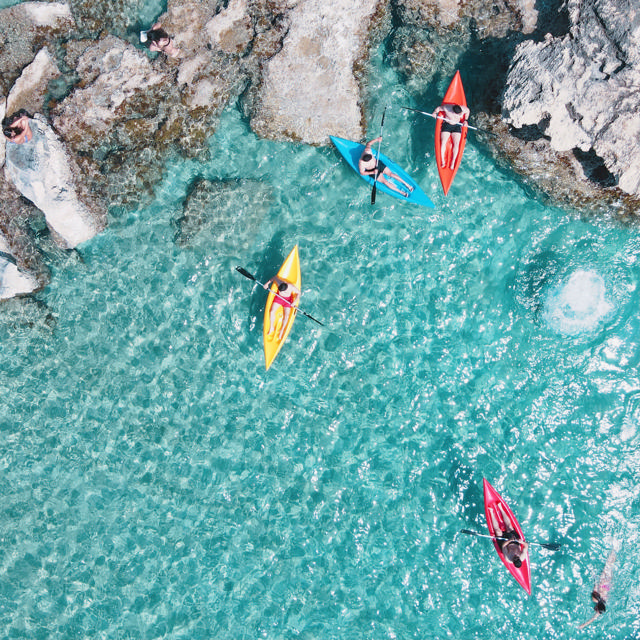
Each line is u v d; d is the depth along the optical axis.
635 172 8.73
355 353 9.70
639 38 8.41
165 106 9.68
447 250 9.80
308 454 9.55
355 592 9.18
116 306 9.87
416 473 9.44
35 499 9.56
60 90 9.70
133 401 9.69
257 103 9.70
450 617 9.05
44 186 9.50
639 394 9.48
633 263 9.59
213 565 9.30
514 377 9.59
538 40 9.15
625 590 9.05
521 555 8.73
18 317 9.76
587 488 9.33
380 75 9.71
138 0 9.85
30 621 9.23
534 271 9.63
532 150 9.21
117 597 9.25
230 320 9.82
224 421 9.66
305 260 9.84
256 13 9.66
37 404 9.67
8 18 9.71
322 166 9.84
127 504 9.50
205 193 9.71
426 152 9.80
